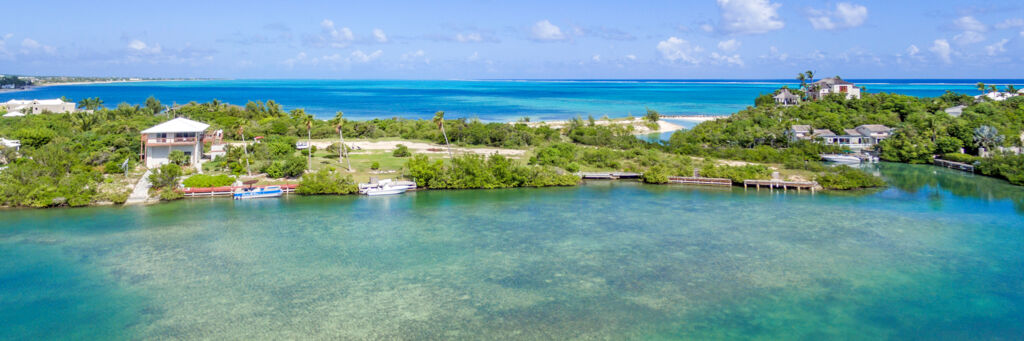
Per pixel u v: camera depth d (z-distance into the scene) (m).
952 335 37.81
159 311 40.84
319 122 151.12
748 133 124.69
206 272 48.31
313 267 49.66
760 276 47.66
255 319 39.66
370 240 57.78
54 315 40.25
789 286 45.50
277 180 83.88
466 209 71.44
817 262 51.00
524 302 42.59
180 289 44.66
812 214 68.44
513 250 54.69
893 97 157.25
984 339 37.28
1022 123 125.69
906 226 62.88
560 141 133.75
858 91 182.75
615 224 64.12
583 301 42.75
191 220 64.88
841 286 45.50
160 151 90.00
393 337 37.31
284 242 56.84
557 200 77.00
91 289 44.56
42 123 122.75
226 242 56.66
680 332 38.09
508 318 40.00
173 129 89.88
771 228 62.19
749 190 83.88
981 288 45.09
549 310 41.25
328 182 79.75
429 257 52.50
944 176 95.12
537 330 38.34
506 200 77.00
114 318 39.78
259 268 49.34
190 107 180.38
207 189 77.06
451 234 60.09
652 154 107.12
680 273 48.38
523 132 129.38
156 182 75.31
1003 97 168.00
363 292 44.34
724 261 51.34
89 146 97.19
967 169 99.06
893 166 106.25
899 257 52.28
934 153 111.50
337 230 61.34
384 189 79.88
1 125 123.44
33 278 46.75
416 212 69.75
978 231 60.78
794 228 62.16
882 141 116.19
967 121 119.00
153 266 49.62
